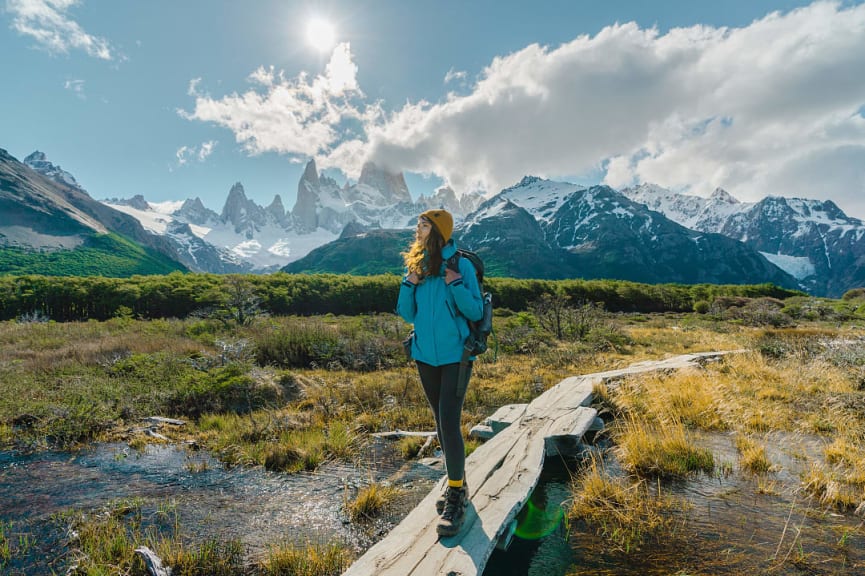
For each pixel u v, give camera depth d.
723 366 8.90
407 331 17.11
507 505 2.99
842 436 4.69
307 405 7.78
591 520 3.25
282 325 19.12
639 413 5.79
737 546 2.81
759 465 4.05
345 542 3.27
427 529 2.74
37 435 6.01
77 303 39.00
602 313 23.20
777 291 66.81
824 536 2.91
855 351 9.47
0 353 12.00
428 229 2.74
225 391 7.95
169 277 47.44
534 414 5.36
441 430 2.77
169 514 3.80
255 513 3.79
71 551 3.18
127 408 7.19
